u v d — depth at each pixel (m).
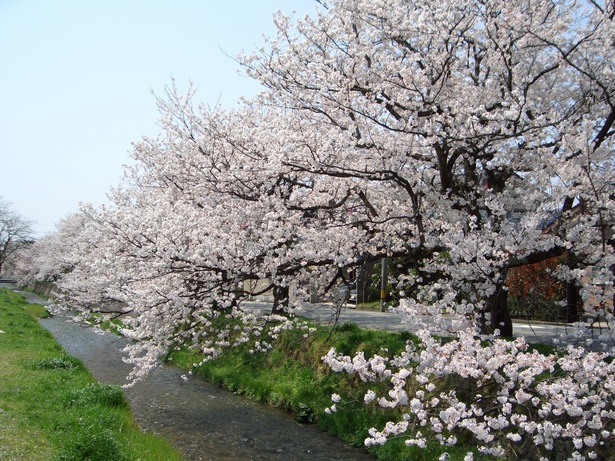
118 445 6.89
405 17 8.79
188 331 10.67
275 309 12.22
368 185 9.59
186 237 9.10
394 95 8.86
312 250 8.73
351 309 20.66
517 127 8.05
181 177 11.44
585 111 8.94
